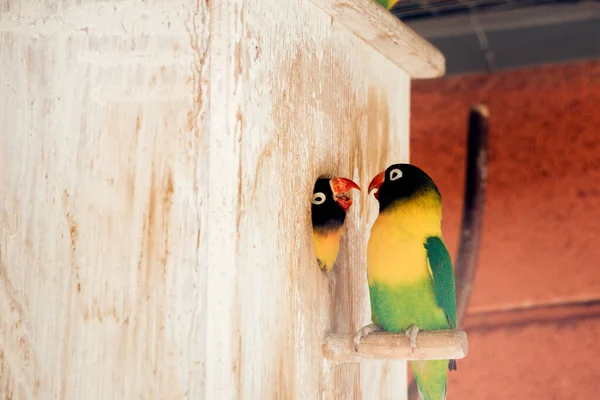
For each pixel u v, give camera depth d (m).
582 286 2.96
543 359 2.98
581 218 2.99
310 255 1.79
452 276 2.04
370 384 2.07
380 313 2.02
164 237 1.49
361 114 2.09
